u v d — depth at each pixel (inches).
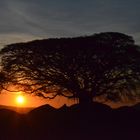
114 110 2143.2
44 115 2042.3
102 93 2691.9
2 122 1943.9
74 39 2691.9
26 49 2738.7
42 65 2674.7
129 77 2731.3
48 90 2736.2
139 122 1994.3
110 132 1818.4
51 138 1704.0
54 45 2664.9
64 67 2632.9
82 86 2657.5
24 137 1717.5
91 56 2628.0
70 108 2146.9
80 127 1907.0
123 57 2694.4
